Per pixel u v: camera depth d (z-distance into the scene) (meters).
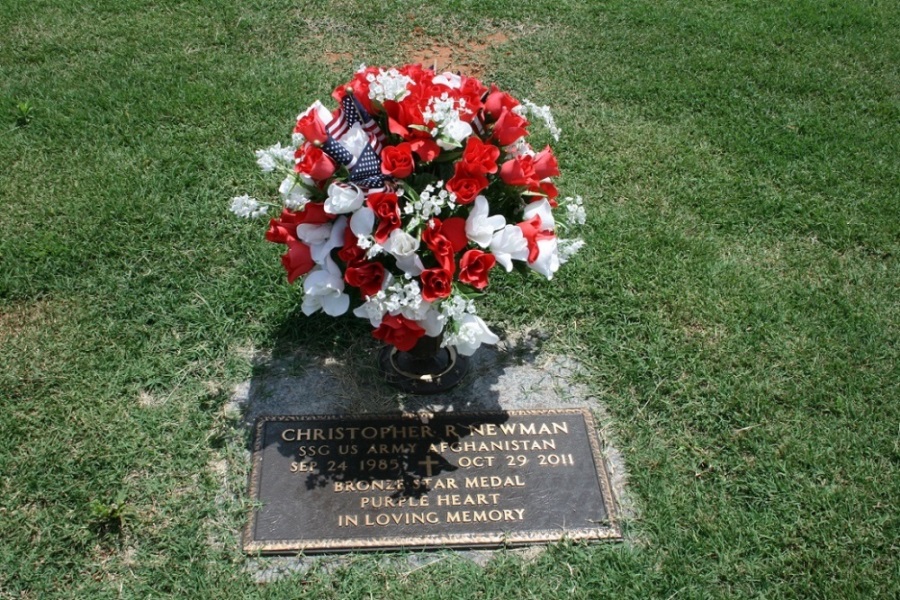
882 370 1.97
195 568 1.58
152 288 2.03
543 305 2.06
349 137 1.61
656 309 2.07
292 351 1.93
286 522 1.64
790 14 3.41
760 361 1.97
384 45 2.98
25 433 1.75
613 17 3.25
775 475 1.77
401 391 1.86
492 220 1.60
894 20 3.44
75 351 1.89
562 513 1.68
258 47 2.91
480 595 1.58
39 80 2.66
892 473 1.78
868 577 1.63
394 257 1.65
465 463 1.74
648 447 1.81
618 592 1.59
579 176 2.44
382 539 1.63
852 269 2.23
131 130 2.48
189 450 1.74
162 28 2.96
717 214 2.36
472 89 1.70
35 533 1.61
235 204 1.75
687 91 2.85
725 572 1.62
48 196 2.24
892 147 2.68
